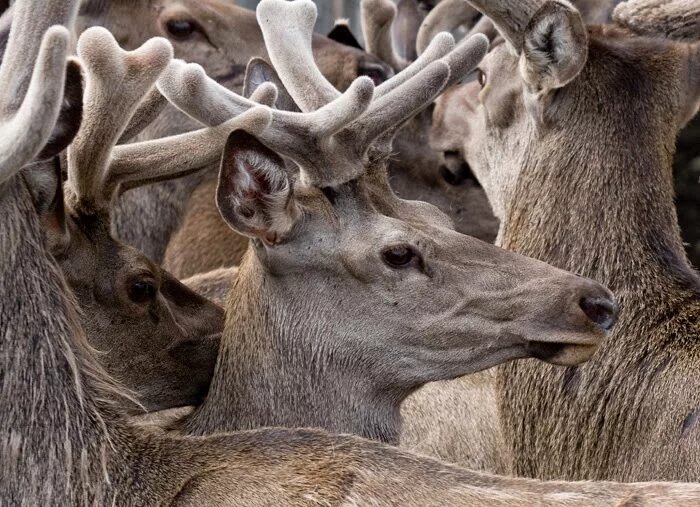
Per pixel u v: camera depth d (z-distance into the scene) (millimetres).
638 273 9742
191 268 12734
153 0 12516
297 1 9492
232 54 12578
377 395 8852
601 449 9422
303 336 8773
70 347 7445
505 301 8727
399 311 8711
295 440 7473
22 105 6617
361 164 8797
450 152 12914
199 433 8961
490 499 7020
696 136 19609
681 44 10398
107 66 8359
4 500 7082
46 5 7176
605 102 10133
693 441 8852
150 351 9242
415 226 8828
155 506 7250
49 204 8000
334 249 8695
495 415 11516
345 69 12969
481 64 11227
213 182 12742
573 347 8719
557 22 9867
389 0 14039
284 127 8656
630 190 9977
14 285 7293
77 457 7273
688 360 9188
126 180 9203
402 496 7074
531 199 10289
